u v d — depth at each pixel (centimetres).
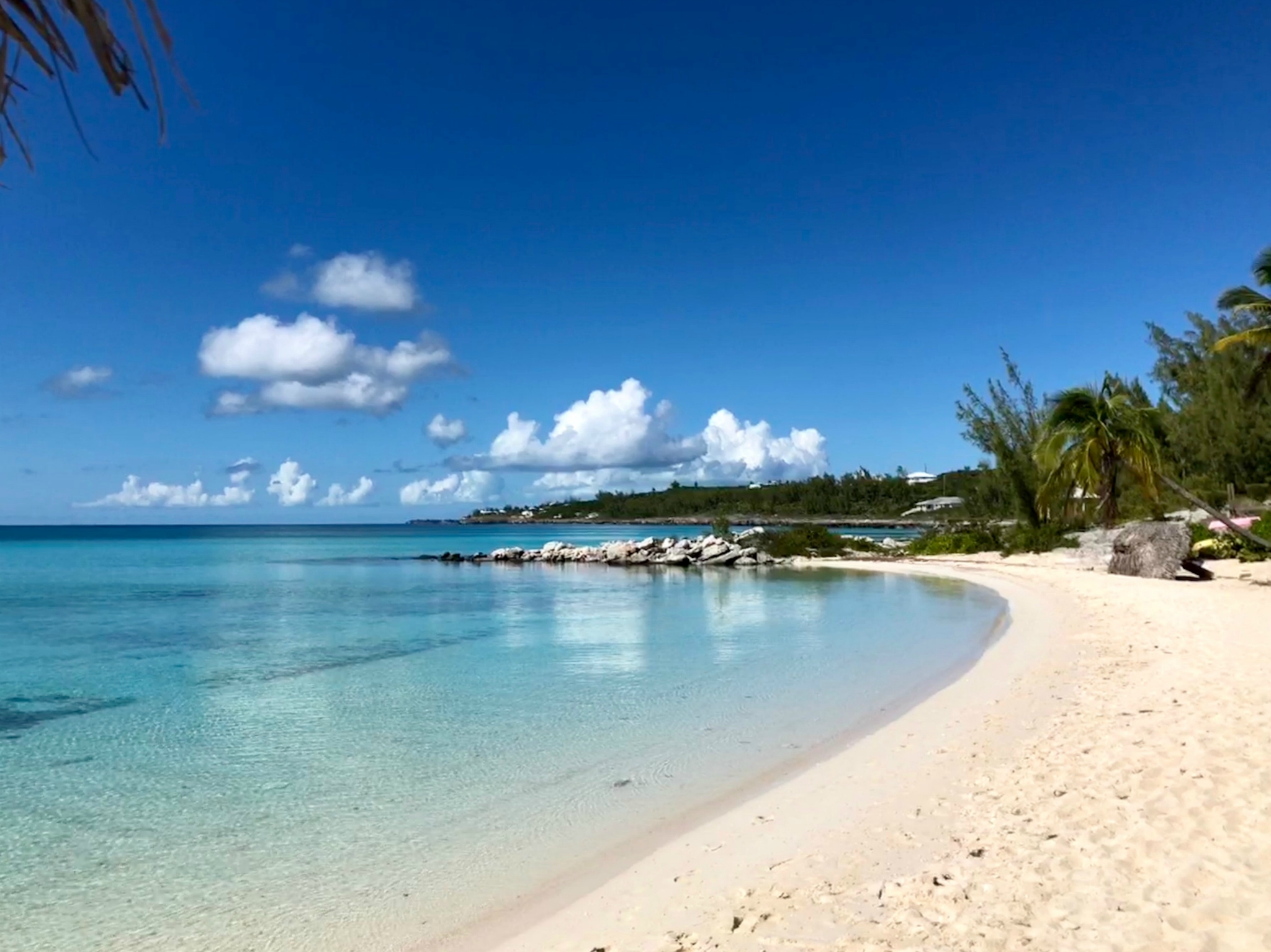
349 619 2612
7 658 1866
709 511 17688
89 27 224
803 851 691
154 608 2961
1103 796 732
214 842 770
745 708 1297
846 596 3259
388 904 640
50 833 796
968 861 626
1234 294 2683
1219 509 4034
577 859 721
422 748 1084
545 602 3180
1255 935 462
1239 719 932
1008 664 1534
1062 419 2936
